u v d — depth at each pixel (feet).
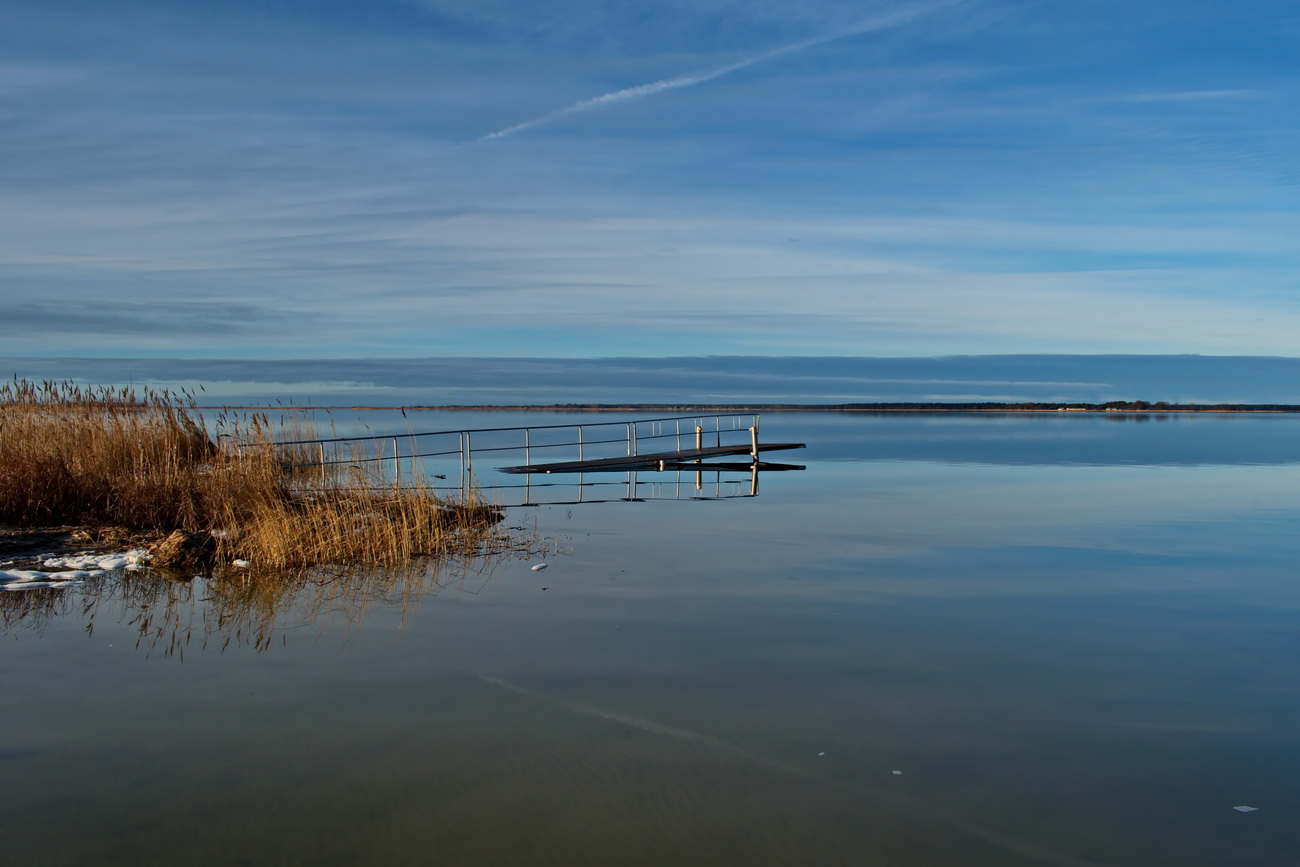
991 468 90.17
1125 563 36.94
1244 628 26.63
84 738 17.19
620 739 17.69
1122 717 19.33
